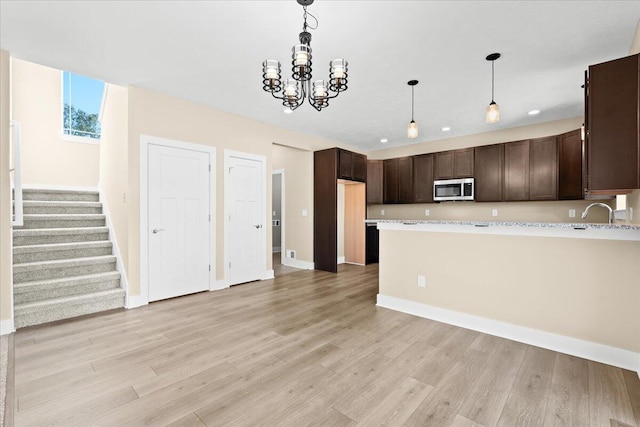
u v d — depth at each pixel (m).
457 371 2.04
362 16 2.14
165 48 2.60
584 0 1.97
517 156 4.73
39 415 1.58
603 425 1.53
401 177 6.10
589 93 2.09
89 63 2.86
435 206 5.99
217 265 4.16
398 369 2.06
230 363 2.14
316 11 2.08
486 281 2.72
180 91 3.54
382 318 3.05
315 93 2.45
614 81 2.01
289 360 2.18
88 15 2.15
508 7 2.04
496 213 5.25
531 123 4.70
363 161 6.05
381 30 2.31
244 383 1.89
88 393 1.78
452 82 3.22
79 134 5.18
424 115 4.35
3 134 2.61
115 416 1.58
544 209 4.79
